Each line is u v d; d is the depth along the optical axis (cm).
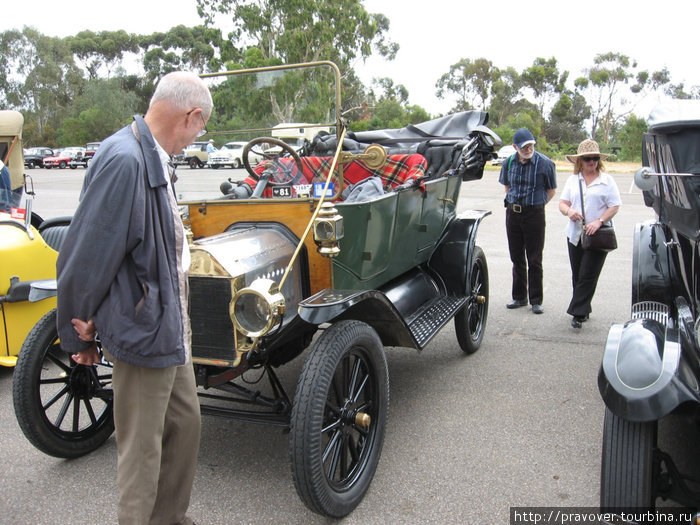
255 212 321
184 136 219
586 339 501
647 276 329
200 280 265
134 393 210
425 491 286
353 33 3077
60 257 198
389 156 435
